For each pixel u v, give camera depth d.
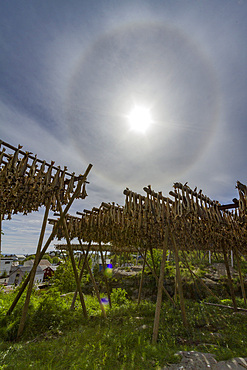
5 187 4.44
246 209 4.76
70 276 11.88
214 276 13.71
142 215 6.00
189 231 7.09
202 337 4.49
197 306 7.46
